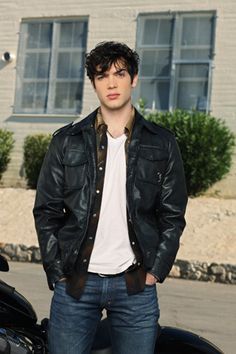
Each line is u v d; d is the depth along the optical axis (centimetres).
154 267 374
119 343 383
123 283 374
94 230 374
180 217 386
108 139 384
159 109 1939
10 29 2095
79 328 378
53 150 387
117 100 384
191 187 1720
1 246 1365
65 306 376
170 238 380
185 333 433
